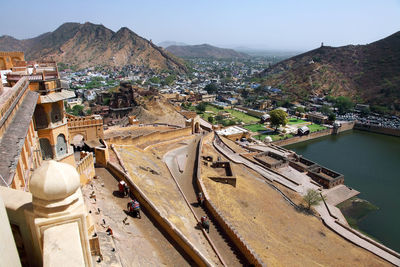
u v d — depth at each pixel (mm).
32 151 30688
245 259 32094
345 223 67062
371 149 135875
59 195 6914
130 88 169750
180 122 140500
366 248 53656
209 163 64875
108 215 27453
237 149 101625
